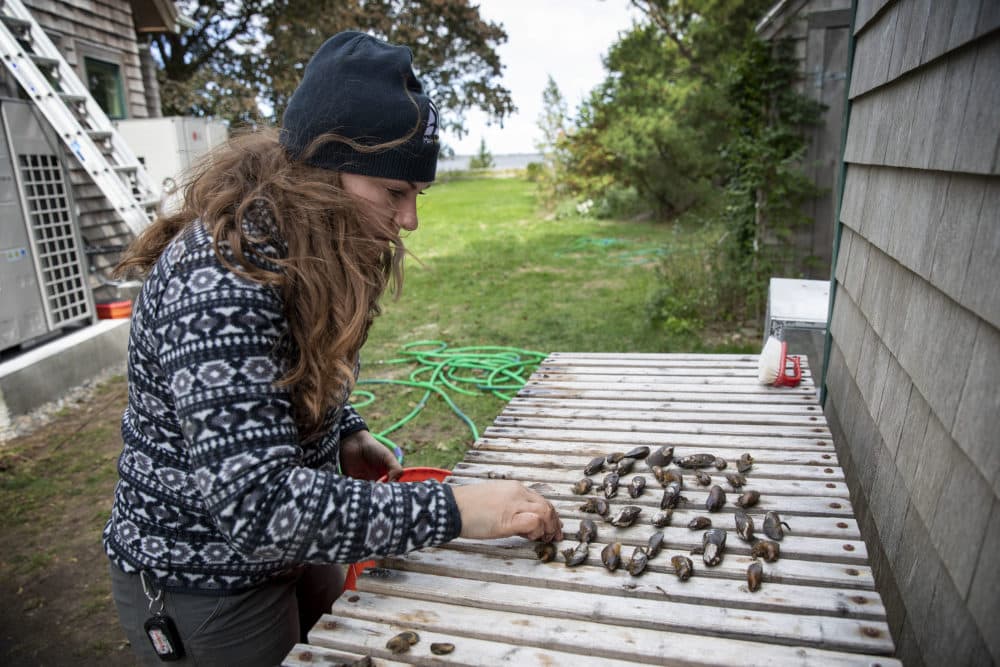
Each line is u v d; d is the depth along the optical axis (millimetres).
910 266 1521
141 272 1064
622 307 6477
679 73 12812
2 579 2779
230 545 968
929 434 1322
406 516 941
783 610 1043
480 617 1076
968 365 1129
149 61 8820
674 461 1583
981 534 1002
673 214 12797
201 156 1071
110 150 5980
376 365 5242
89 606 2600
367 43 981
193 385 848
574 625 1042
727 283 5930
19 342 4527
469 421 4039
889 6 1848
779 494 1421
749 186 5875
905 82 1660
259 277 889
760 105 5934
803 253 5992
